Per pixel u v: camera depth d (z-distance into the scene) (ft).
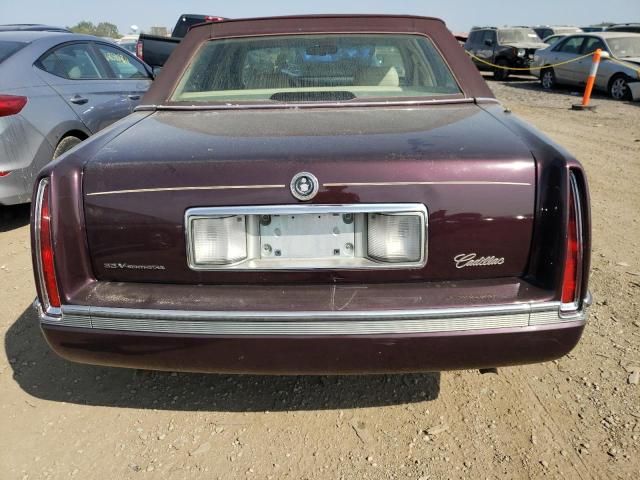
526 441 7.52
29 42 15.96
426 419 7.98
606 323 10.17
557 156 6.26
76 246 6.51
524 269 6.46
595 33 46.68
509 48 58.29
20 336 10.15
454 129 7.23
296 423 7.97
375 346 6.24
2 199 14.17
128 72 19.90
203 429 7.88
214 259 6.46
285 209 6.26
